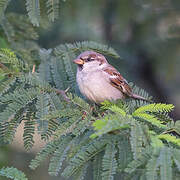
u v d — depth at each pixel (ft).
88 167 18.80
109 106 21.84
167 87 47.32
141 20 40.68
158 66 41.55
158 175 14.78
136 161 15.52
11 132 20.27
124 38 42.09
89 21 39.58
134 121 17.08
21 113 20.72
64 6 36.70
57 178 33.09
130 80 41.42
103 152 17.93
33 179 32.76
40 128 19.66
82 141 18.38
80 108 20.21
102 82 29.78
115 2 38.75
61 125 18.75
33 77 22.89
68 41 41.24
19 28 31.04
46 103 20.70
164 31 40.98
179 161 14.97
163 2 40.22
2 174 18.78
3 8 24.50
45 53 28.19
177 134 19.19
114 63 40.29
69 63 27.86
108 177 16.12
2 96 21.21
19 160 31.76
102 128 15.60
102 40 41.55
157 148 15.43
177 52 40.70
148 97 29.07
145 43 41.27
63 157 18.04
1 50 23.77
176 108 47.60
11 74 22.88
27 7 23.09
